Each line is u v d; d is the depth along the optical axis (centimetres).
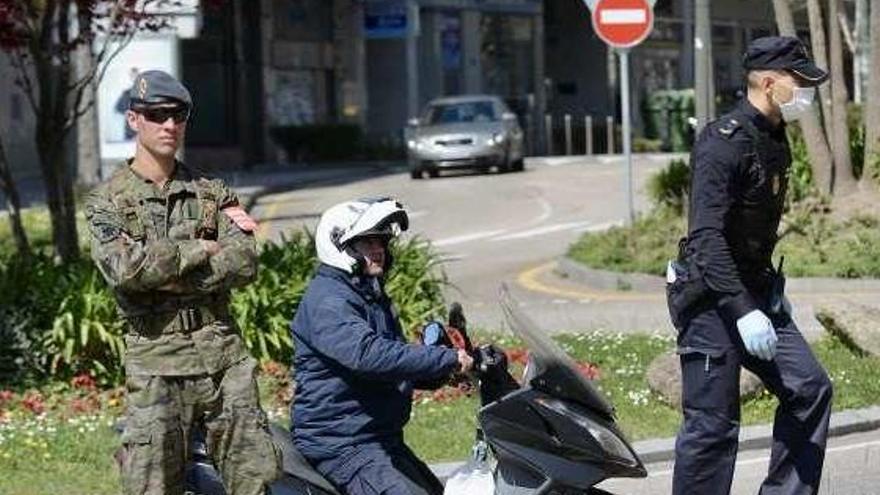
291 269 1861
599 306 2384
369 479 975
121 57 3862
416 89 6825
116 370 1756
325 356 978
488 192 4678
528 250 3353
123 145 4106
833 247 2619
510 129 5316
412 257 1945
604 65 7688
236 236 959
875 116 2816
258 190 4859
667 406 1631
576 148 7200
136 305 958
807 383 1073
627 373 1783
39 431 1532
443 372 962
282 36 6316
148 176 959
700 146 1059
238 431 968
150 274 930
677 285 1078
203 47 6075
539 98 7469
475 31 7150
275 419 1584
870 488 1358
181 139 973
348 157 6328
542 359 943
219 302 971
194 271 945
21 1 2066
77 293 1750
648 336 2053
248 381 973
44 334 1755
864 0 3997
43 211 3616
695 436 1079
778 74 1048
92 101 2336
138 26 2375
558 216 4012
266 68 6216
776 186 1062
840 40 2828
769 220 1064
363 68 6725
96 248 942
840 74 2798
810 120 2795
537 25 7506
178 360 957
